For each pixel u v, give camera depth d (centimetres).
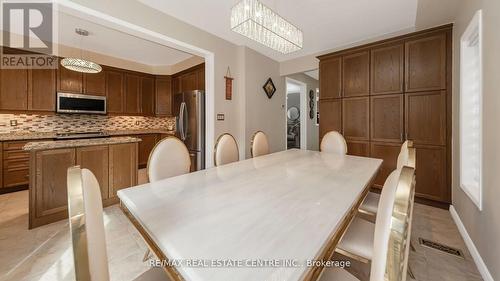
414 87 275
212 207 94
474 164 201
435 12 246
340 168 171
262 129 411
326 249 69
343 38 338
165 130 528
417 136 274
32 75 353
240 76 369
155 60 484
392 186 67
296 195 108
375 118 308
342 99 340
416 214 244
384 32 315
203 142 363
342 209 91
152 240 73
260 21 175
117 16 218
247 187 122
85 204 56
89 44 382
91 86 419
